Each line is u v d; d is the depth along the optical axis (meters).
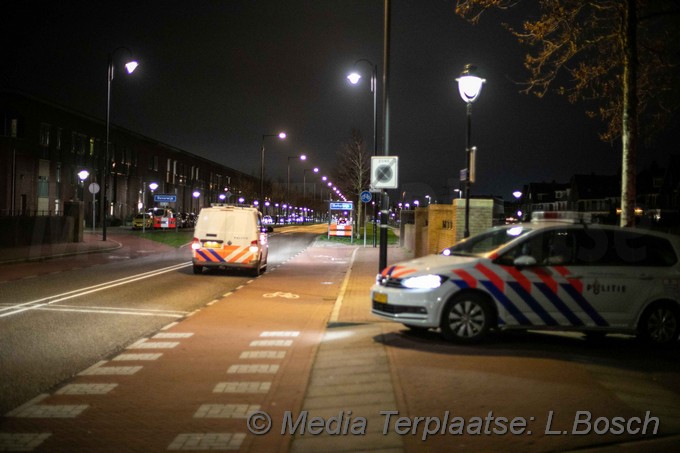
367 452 4.82
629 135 11.04
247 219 19.97
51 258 25.73
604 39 11.63
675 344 8.80
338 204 39.88
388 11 12.20
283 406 6.09
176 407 6.08
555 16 11.49
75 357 8.17
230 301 14.27
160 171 75.69
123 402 6.23
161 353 8.52
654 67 12.04
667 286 8.75
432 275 8.55
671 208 61.56
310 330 10.45
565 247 8.80
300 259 28.77
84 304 12.92
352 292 15.39
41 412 5.90
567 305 8.57
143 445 5.06
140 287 16.28
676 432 5.23
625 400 5.96
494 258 8.71
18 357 8.11
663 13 11.09
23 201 47.31
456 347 8.28
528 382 6.50
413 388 6.32
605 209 76.88
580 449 4.86
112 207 63.22
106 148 34.97
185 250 33.47
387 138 12.23
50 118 50.78
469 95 11.56
